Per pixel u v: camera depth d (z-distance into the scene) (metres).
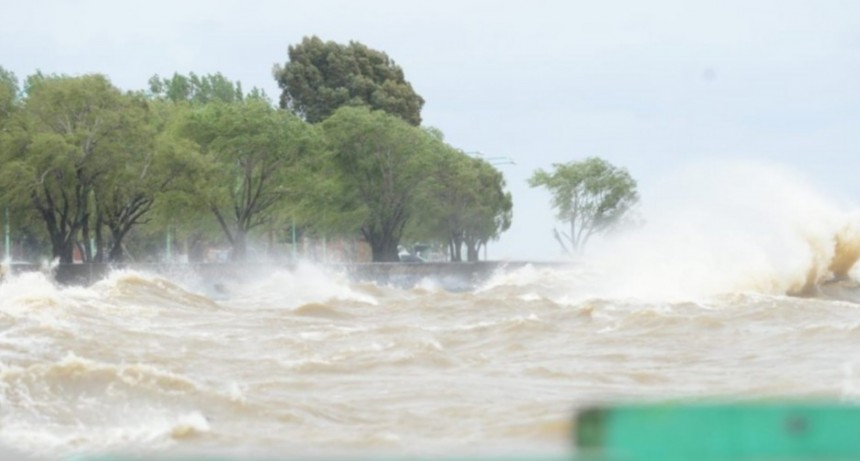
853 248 86.00
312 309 56.38
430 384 31.81
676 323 48.78
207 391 27.75
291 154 155.75
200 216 150.62
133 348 39.00
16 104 131.50
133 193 133.50
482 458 5.91
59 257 126.44
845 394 28.41
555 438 23.17
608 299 64.81
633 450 5.98
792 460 6.02
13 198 121.69
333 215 172.75
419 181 177.75
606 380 33.03
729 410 6.05
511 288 79.12
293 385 31.64
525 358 39.19
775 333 44.91
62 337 40.25
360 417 26.56
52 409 25.94
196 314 53.84
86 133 125.38
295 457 6.38
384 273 126.19
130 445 22.91
